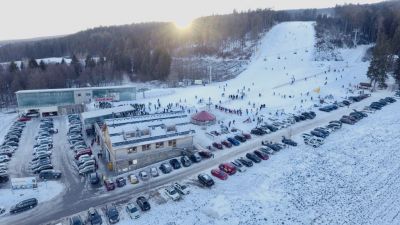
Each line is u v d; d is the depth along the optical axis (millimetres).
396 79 104562
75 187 47656
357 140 63625
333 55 150500
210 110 85625
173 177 49938
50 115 90938
